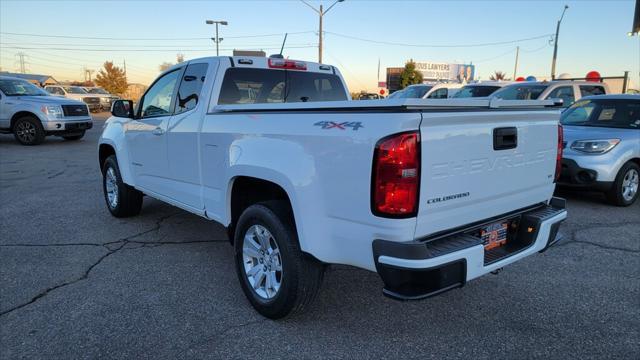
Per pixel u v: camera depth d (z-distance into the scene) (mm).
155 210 6723
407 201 2625
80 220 6203
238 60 4480
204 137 4117
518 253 3240
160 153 4922
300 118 3160
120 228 5848
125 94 66375
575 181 6918
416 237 2752
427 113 2641
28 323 3469
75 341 3229
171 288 4098
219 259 4809
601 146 6734
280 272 3484
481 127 2986
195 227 5902
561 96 11227
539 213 3609
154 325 3449
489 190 3117
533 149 3465
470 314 3625
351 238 2875
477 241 2930
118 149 5793
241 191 3961
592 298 3896
